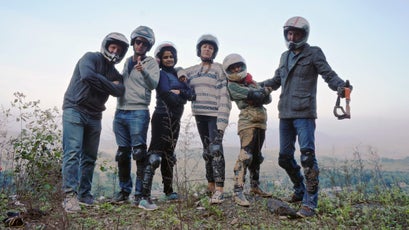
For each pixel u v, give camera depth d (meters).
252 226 4.04
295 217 4.36
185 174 3.77
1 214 4.20
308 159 4.43
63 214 3.28
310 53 4.59
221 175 4.73
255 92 4.71
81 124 4.60
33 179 5.14
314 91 4.61
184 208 4.58
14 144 5.40
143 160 4.79
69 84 4.70
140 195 4.74
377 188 5.12
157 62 4.98
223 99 4.83
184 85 4.92
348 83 4.27
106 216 4.31
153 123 4.85
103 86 4.59
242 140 4.80
